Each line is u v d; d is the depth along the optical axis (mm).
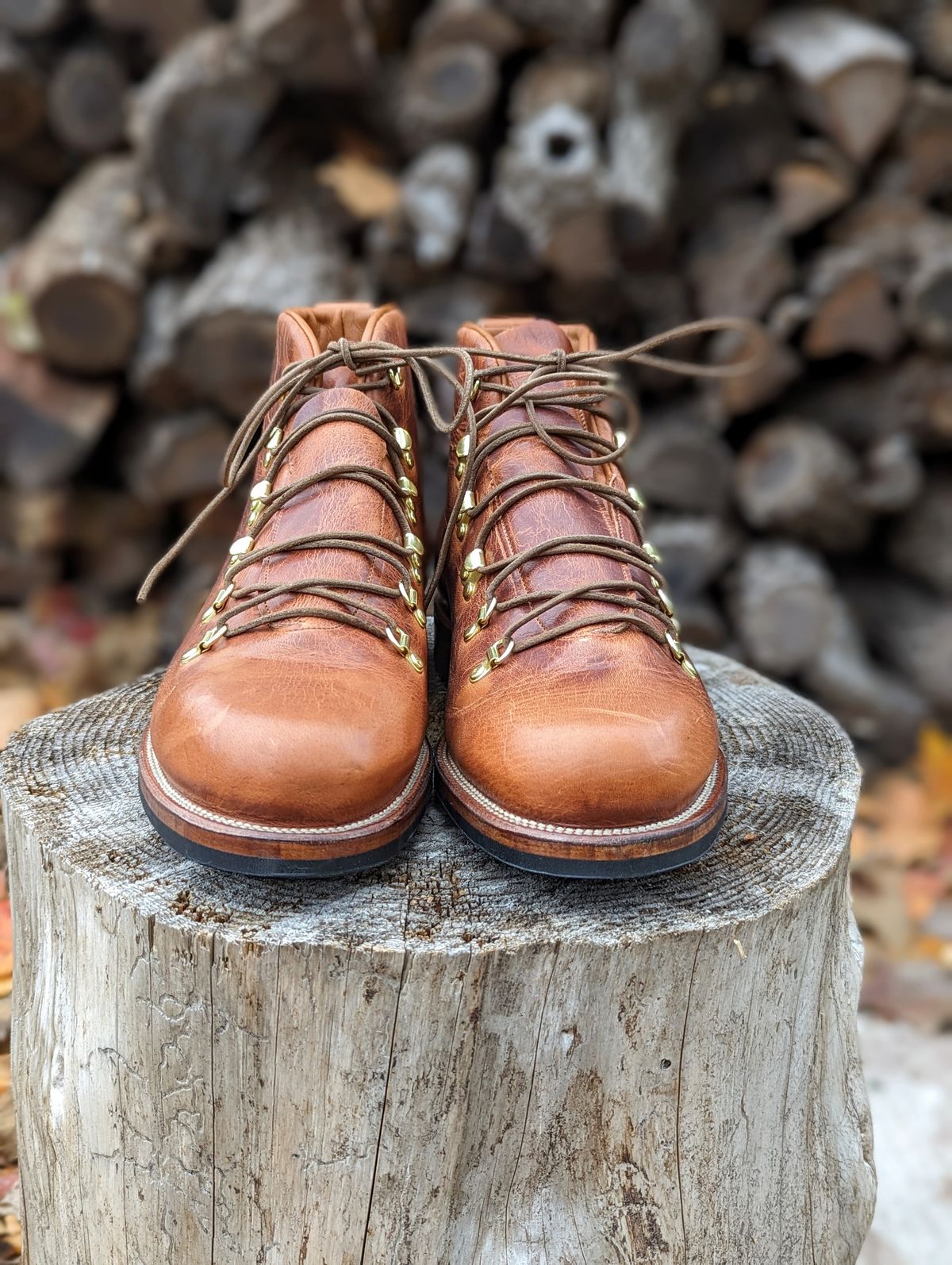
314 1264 776
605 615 786
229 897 753
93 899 757
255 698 742
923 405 1725
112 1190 791
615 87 1589
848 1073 889
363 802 731
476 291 1604
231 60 1517
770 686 977
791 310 1639
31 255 1686
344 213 1639
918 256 1640
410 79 1611
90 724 893
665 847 739
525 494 823
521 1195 779
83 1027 780
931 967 1463
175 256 1655
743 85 1615
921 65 1668
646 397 1782
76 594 1937
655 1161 782
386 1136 757
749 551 1815
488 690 781
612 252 1539
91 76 1681
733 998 765
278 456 835
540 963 738
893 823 1705
